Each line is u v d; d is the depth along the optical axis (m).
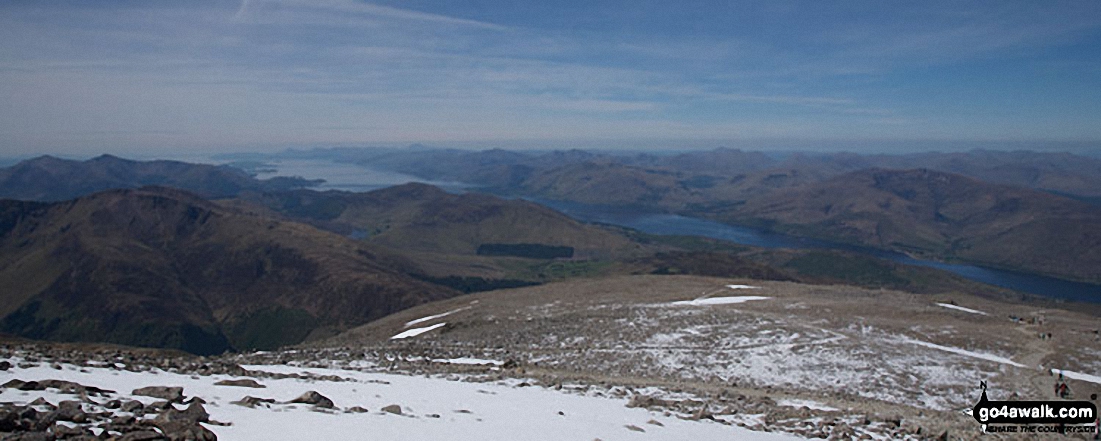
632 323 61.25
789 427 26.12
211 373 26.33
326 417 17.38
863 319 62.19
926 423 30.64
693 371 44.28
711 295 86.00
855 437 25.11
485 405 24.06
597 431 20.55
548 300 91.31
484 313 82.56
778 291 89.00
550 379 36.47
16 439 11.34
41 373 20.03
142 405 15.55
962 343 54.00
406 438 16.17
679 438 21.14
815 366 45.75
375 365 41.38
